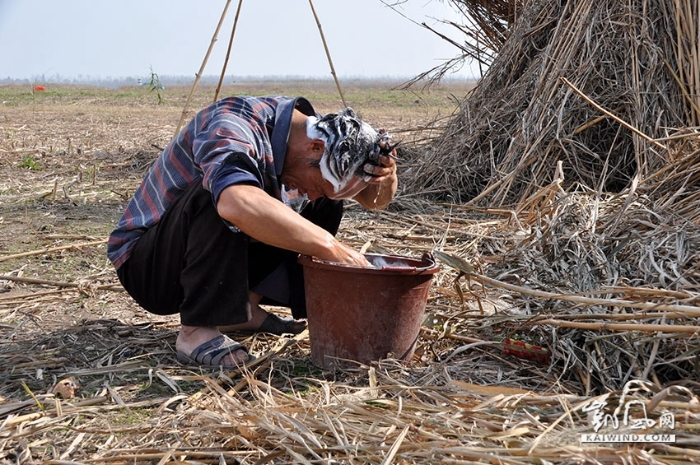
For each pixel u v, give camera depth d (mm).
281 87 86312
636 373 2420
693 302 2459
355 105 24594
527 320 2752
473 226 4781
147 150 9211
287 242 2449
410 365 2719
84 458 2086
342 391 2480
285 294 2986
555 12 6375
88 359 2838
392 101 27891
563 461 1786
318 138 2572
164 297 2818
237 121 2553
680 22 5562
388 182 2938
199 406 2334
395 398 2332
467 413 2092
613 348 2533
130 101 26359
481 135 6293
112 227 5180
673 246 3055
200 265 2592
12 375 2680
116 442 2164
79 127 13125
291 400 2287
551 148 5652
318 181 2637
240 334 3082
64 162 8312
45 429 2244
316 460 1920
